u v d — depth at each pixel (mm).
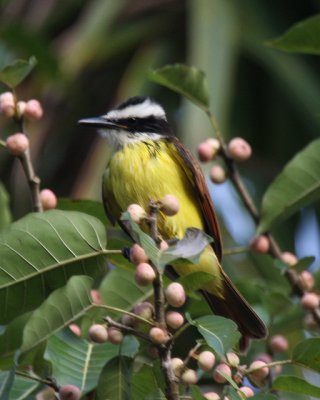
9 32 14914
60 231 7613
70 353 7766
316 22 9398
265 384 7668
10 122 16031
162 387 7383
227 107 14203
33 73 16234
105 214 9641
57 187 16438
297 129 16250
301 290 9477
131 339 7406
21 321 8172
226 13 15438
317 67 15703
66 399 7094
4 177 16406
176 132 15602
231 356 7098
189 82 9570
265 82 16375
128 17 16672
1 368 8133
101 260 7703
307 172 9406
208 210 10711
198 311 9484
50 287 7695
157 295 6773
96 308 8195
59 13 17328
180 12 16672
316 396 7234
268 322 9852
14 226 7570
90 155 14820
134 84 15797
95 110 16750
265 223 9414
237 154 9352
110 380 7121
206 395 6812
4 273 7621
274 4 15938
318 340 7211
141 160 10906
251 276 13125
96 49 16141
